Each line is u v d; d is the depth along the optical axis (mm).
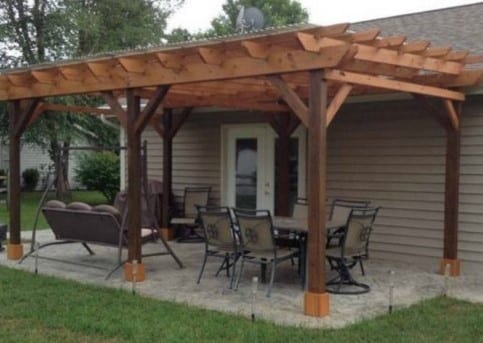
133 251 6906
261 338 4734
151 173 11602
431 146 7965
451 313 5562
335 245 7066
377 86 5977
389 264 8117
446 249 7426
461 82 7012
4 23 16953
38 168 23109
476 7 10312
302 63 5277
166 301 5961
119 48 18812
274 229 6520
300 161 9703
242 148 10539
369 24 11031
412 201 8172
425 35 9469
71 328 5039
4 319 5312
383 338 4762
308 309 5434
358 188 8727
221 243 6695
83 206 7355
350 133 8781
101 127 18203
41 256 8531
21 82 7949
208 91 8172
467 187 7586
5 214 15047
